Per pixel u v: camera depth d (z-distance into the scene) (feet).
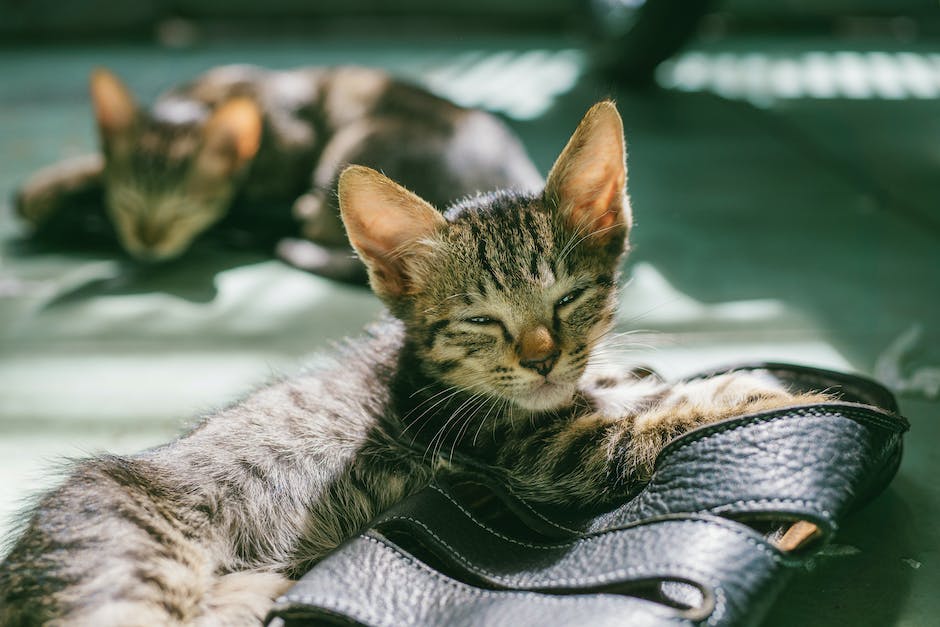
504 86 4.00
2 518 1.31
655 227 2.25
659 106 3.62
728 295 1.88
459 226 1.34
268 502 1.26
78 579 1.10
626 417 1.29
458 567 1.16
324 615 1.09
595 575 1.09
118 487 1.19
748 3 5.49
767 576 1.07
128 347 1.76
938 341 1.67
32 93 3.90
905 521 1.28
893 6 5.46
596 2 4.13
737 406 1.25
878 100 3.64
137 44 5.25
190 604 1.15
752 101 3.67
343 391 1.36
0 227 2.40
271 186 2.35
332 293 1.97
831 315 1.78
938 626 1.14
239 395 1.43
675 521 1.10
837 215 2.31
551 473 1.28
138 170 2.16
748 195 2.50
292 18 5.51
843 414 1.16
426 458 1.30
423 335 1.34
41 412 1.56
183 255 2.20
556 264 1.32
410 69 4.40
